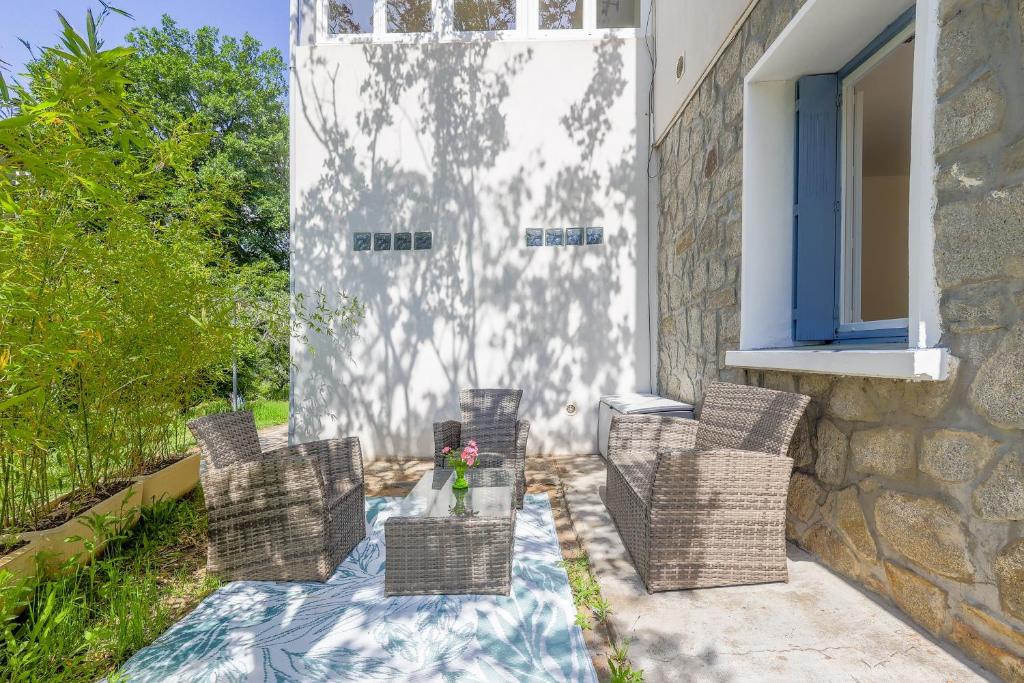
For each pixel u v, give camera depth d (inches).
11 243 72.2
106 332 101.9
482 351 193.9
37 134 68.6
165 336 119.8
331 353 193.2
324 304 193.3
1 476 88.5
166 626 79.3
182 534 116.6
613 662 67.0
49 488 101.4
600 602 81.2
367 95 193.3
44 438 89.2
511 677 65.4
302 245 193.6
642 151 193.6
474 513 91.1
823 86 106.7
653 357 193.6
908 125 174.9
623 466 109.3
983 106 59.4
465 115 193.5
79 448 111.2
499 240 193.8
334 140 193.8
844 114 105.7
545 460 183.5
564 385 194.1
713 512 85.0
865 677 61.1
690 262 155.9
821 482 92.0
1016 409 55.6
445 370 193.9
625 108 193.8
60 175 63.7
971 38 60.9
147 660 70.2
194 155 117.9
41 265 78.4
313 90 193.6
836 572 88.0
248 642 74.3
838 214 106.3
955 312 63.4
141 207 106.0
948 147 64.1
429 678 65.6
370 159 193.6
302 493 93.6
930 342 66.4
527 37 195.2
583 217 194.1
